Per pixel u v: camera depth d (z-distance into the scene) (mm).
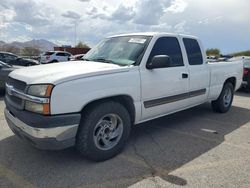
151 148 4359
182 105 5164
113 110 3803
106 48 4852
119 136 3988
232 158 4004
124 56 4383
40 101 3205
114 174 3463
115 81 3758
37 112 3277
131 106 4121
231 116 6535
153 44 4469
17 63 19359
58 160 3838
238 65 7141
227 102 6926
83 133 3547
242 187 3178
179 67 4926
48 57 27094
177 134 5094
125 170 3572
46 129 3195
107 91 3660
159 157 4008
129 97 4016
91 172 3504
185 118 6270
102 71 3646
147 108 4336
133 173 3496
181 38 5164
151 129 5383
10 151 4121
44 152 4094
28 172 3494
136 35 4793
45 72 3600
